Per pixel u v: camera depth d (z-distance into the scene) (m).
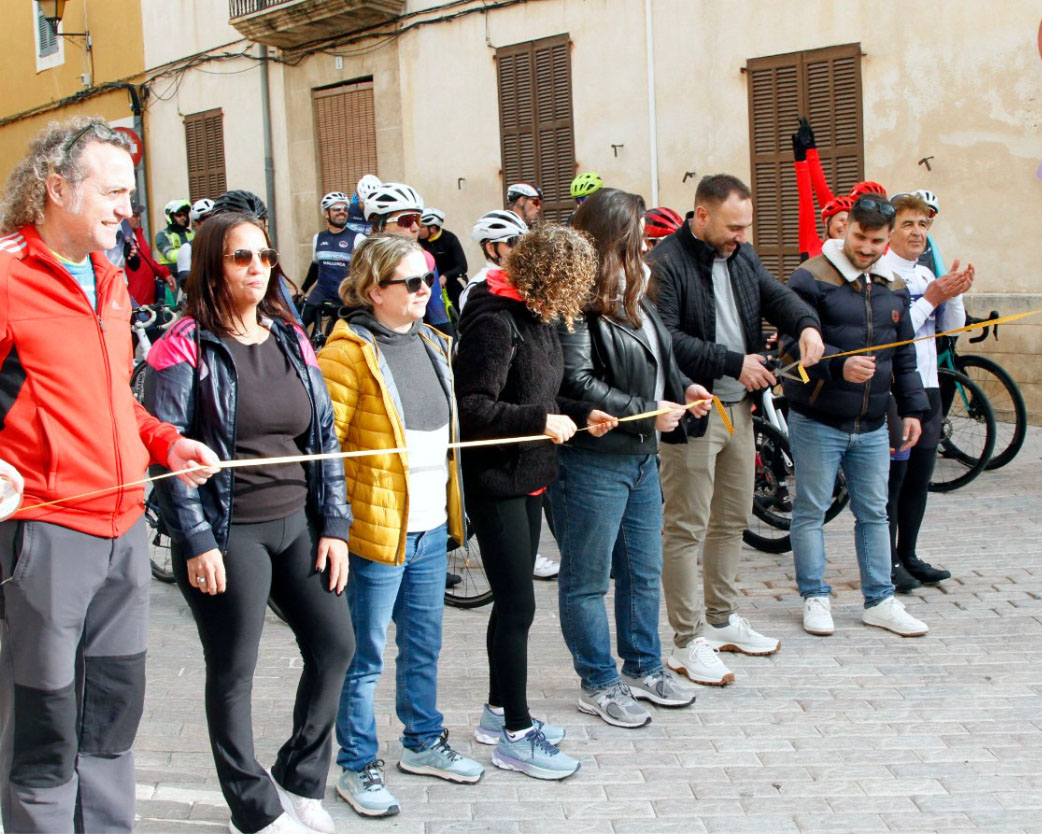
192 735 4.34
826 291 5.14
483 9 12.77
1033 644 5.07
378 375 3.58
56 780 2.93
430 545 3.78
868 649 5.10
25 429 2.81
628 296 4.11
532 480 3.81
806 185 7.83
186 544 3.09
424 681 3.91
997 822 3.58
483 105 13.00
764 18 10.52
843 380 5.14
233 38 16.09
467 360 3.77
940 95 9.58
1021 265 9.31
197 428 3.18
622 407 4.06
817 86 10.29
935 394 5.80
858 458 5.28
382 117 14.23
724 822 3.62
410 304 3.61
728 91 10.85
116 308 3.00
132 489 2.95
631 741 4.23
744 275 4.77
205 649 3.27
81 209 2.82
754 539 6.71
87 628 3.02
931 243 7.21
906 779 3.87
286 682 4.88
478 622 5.63
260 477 3.21
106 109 18.78
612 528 4.21
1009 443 8.01
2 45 21.20
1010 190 9.29
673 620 4.81
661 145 11.41
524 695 3.98
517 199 9.13
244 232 3.17
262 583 3.25
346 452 3.57
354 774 3.73
